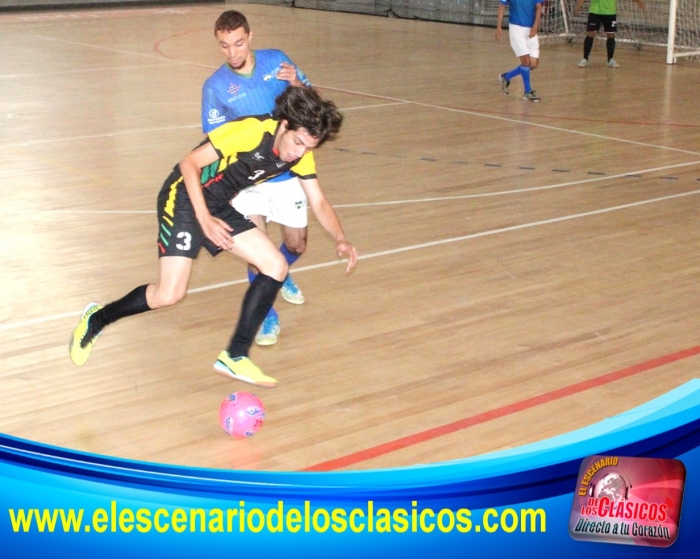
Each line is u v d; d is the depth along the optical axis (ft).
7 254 19.16
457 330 15.20
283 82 14.60
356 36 59.98
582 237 20.04
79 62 49.62
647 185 24.39
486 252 19.15
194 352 14.51
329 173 26.25
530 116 34.24
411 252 19.22
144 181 25.41
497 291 16.92
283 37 59.57
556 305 16.20
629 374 13.48
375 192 24.13
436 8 69.15
